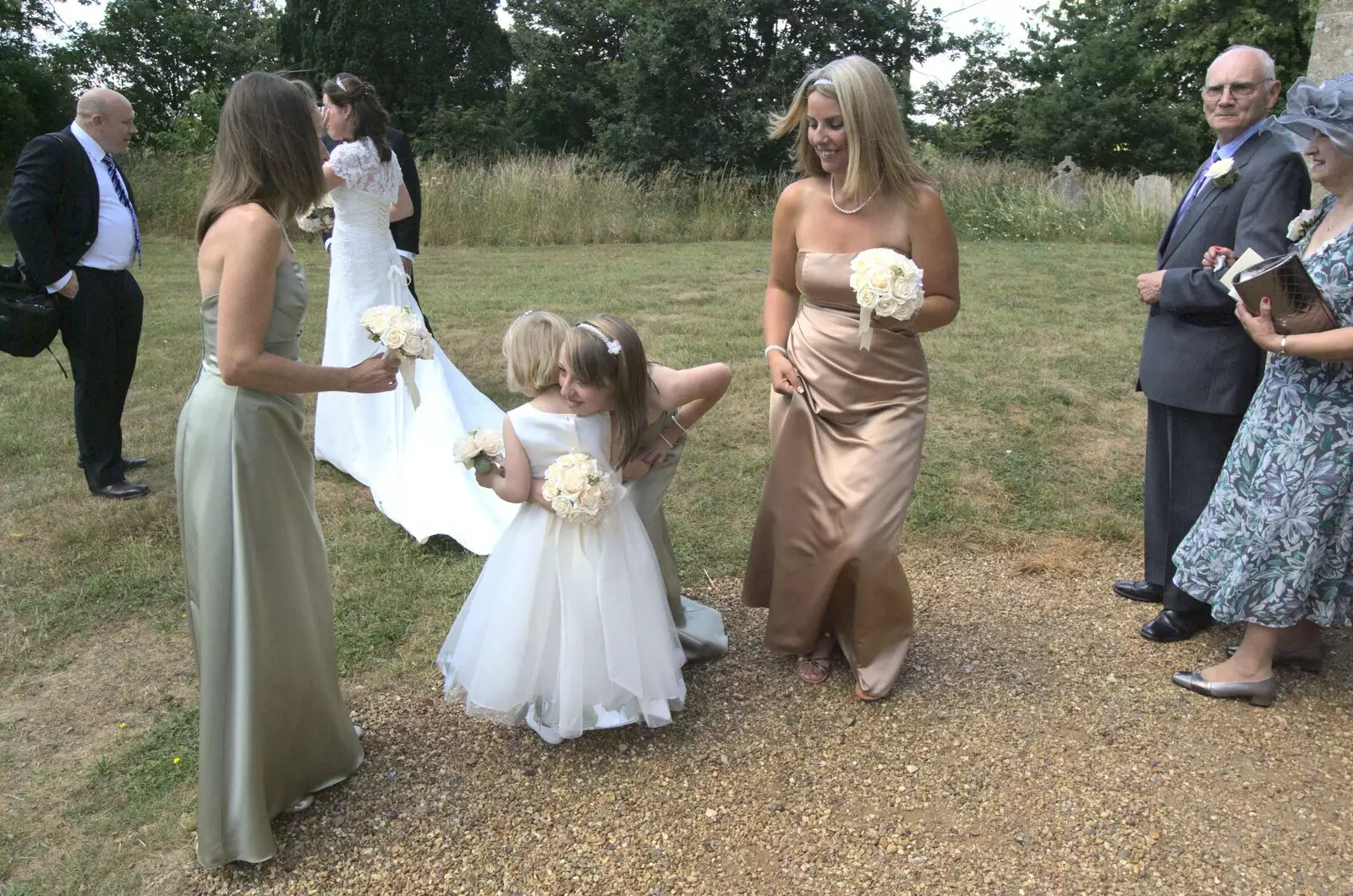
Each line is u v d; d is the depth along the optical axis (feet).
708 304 31.48
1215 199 10.91
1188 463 11.64
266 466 7.82
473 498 14.87
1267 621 9.92
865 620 10.29
